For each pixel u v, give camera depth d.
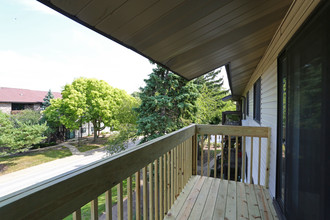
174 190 2.25
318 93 1.13
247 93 7.70
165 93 9.33
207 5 1.28
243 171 2.88
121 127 11.15
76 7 1.05
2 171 9.34
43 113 17.41
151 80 9.28
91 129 23.72
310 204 1.23
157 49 1.92
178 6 1.21
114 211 6.07
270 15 1.82
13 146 11.59
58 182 0.73
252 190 2.60
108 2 1.02
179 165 2.46
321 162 1.08
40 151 14.44
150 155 1.56
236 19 1.65
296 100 1.55
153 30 1.48
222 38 2.03
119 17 1.21
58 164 10.95
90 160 12.28
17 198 0.58
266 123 3.25
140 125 8.96
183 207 2.15
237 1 1.33
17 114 14.83
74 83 17.44
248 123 7.23
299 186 1.44
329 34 1.00
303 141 1.37
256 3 1.45
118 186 1.15
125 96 17.31
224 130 3.01
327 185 1.00
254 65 4.31
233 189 2.62
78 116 17.16
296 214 1.50
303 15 1.44
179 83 9.52
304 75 1.38
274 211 2.11
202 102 13.87
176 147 2.30
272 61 2.72
